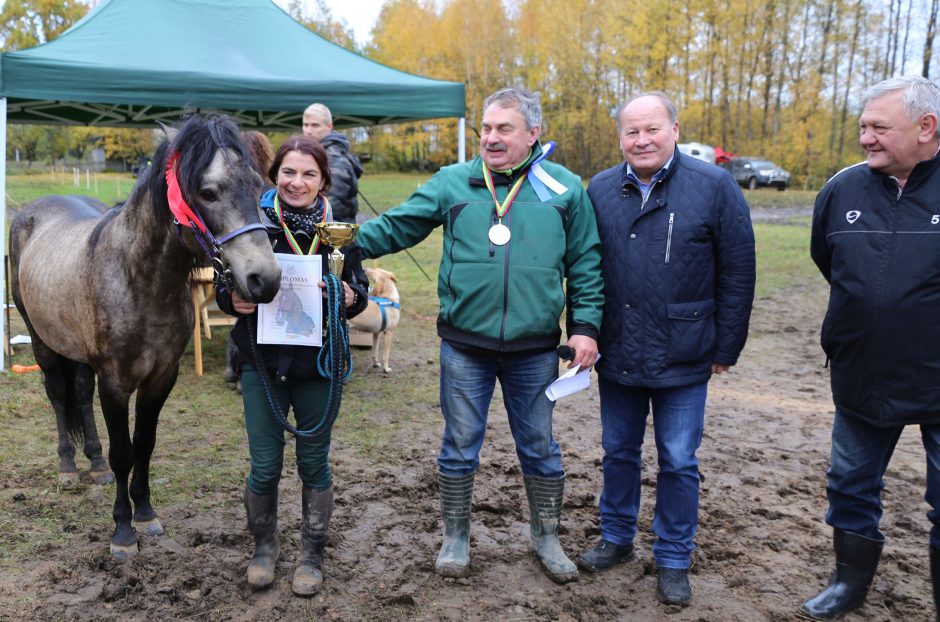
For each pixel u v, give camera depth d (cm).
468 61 4025
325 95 648
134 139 3791
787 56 3444
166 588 267
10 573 278
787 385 592
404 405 514
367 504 354
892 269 234
